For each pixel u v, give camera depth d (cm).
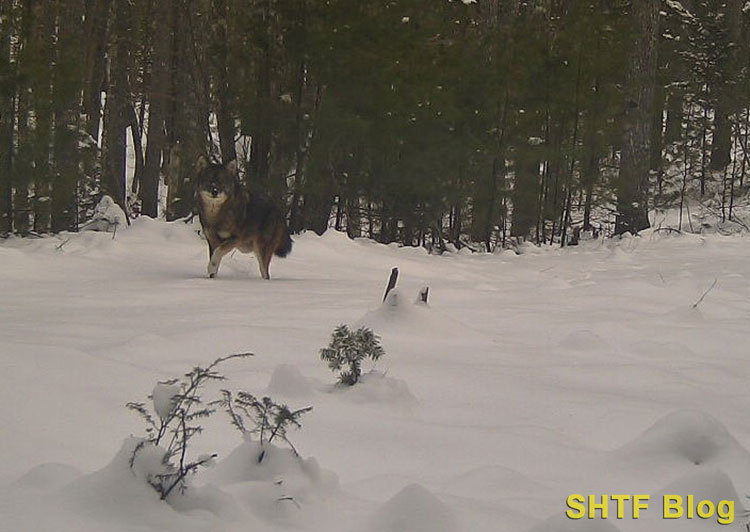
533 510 355
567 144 2200
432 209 1894
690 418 427
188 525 291
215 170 1172
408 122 1814
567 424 498
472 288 1128
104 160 1933
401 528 300
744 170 3175
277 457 350
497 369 625
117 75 2452
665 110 3100
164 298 936
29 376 483
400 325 747
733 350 762
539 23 2173
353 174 1836
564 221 2233
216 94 1833
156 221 1614
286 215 1789
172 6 2328
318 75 1739
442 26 1931
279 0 1747
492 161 1967
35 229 1661
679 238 2211
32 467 364
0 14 1574
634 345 748
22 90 1550
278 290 1036
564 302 1016
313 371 584
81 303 881
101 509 294
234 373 559
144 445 313
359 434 447
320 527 309
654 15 2259
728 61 3150
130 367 532
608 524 297
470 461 421
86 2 2127
